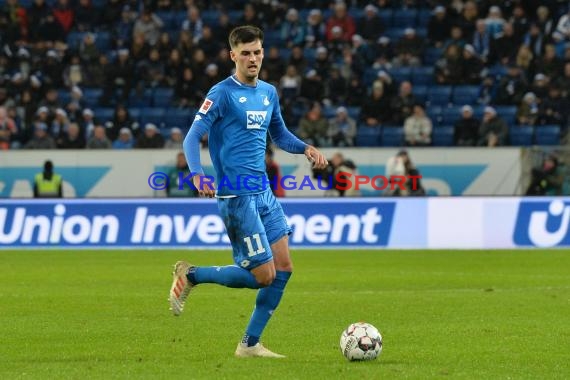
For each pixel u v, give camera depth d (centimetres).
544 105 8369
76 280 5331
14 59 9256
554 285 5081
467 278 5403
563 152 7488
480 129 7981
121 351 3161
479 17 9275
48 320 3884
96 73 9019
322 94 8581
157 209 7219
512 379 2697
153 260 6388
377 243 7138
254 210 2928
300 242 7162
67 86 9038
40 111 8294
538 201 7094
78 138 8125
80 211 7269
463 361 2973
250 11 9231
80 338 3434
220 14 9562
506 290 4866
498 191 7581
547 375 2759
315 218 7181
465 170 7594
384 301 4447
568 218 7050
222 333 3544
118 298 4572
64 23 9581
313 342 3353
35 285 5106
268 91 3009
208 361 2956
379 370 2792
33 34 9319
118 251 7000
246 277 2936
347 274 5606
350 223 7162
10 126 8388
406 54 9019
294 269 5862
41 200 7294
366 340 2941
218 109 2931
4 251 7056
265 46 9262
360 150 7550
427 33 9250
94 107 8956
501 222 7106
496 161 7569
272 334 3528
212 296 4634
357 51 8838
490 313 4059
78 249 7175
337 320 3878
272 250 2973
